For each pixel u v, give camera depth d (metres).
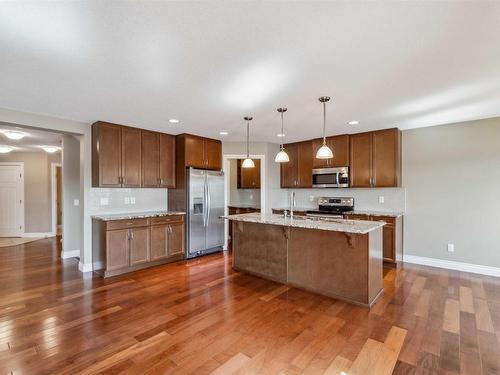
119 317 2.62
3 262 4.60
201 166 5.07
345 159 4.90
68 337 2.26
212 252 5.29
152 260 4.31
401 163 4.59
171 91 2.82
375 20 1.67
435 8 1.56
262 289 3.35
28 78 2.47
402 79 2.53
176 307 2.84
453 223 4.13
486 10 1.57
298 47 1.98
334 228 2.79
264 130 4.61
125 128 4.28
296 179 5.66
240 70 2.34
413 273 3.92
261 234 3.79
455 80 2.55
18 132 4.62
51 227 7.04
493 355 2.02
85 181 4.13
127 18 1.63
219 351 2.08
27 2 1.47
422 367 1.89
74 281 3.64
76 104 3.23
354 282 2.92
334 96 2.96
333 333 2.33
